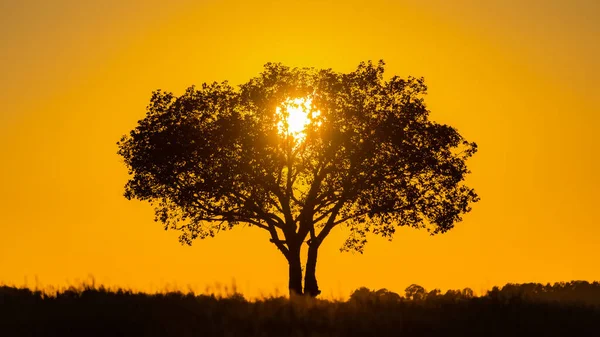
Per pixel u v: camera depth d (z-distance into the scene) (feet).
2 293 231.50
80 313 205.05
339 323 204.44
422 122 367.66
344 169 354.74
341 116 361.30
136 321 198.90
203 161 350.23
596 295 266.57
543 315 219.61
